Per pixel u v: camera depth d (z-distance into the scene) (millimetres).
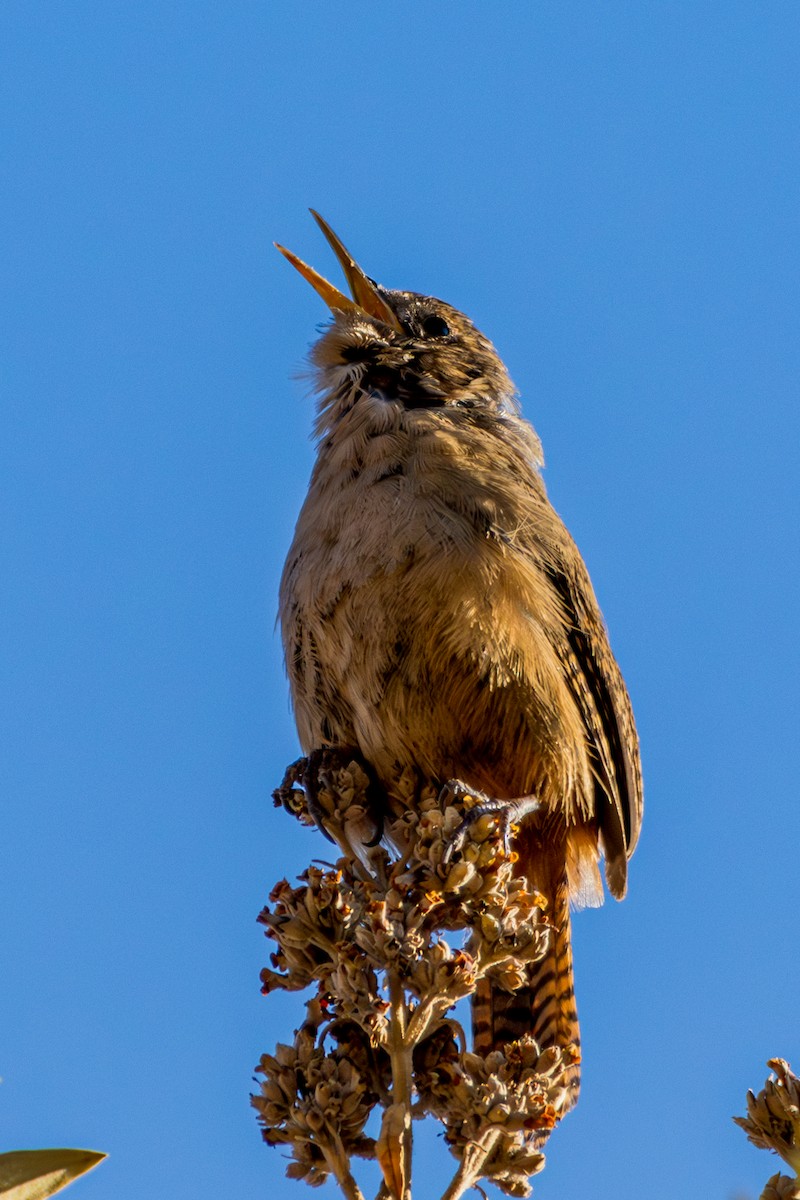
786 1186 7102
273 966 8508
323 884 8312
